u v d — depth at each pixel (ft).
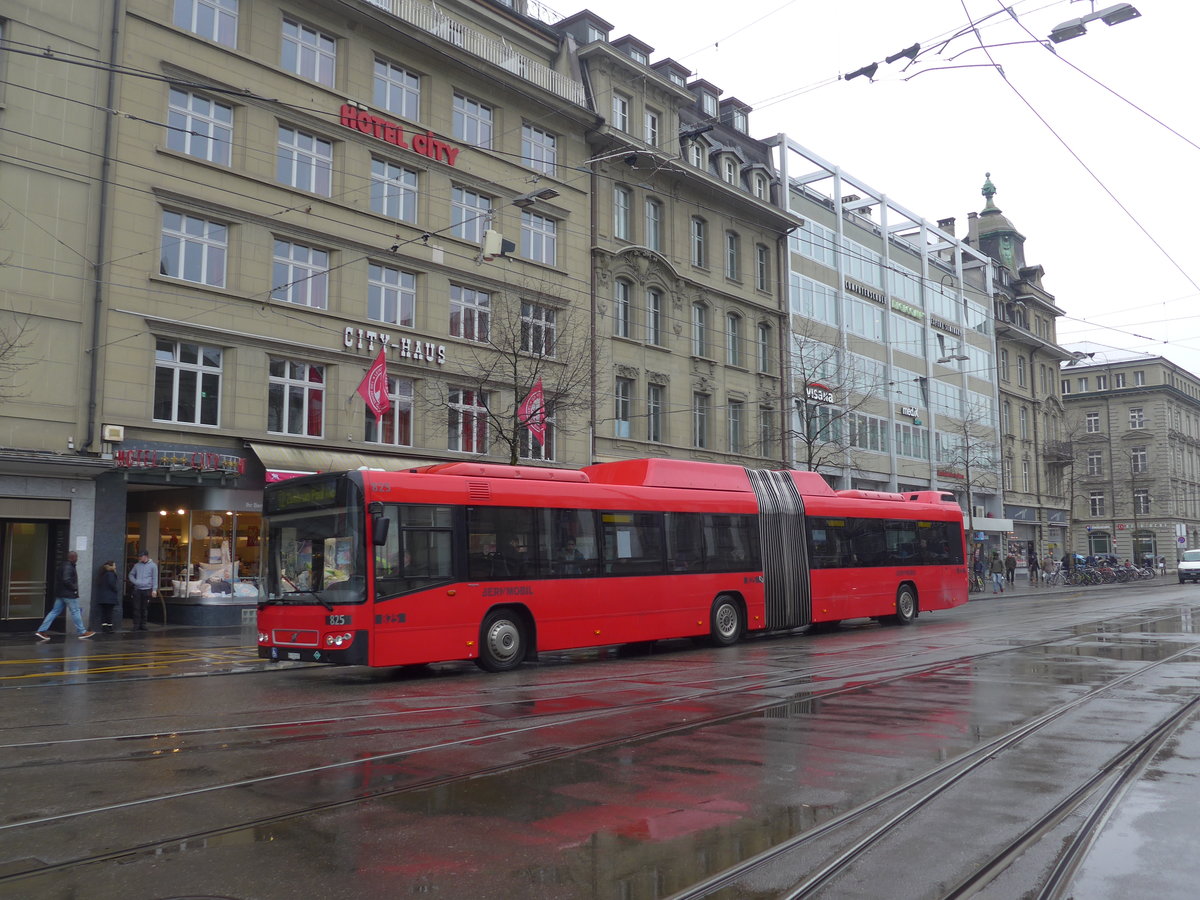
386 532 40.78
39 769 23.86
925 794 21.27
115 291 66.08
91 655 52.54
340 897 15.03
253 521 74.74
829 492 68.23
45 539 64.49
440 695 37.29
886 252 153.99
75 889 15.38
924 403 160.86
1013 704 33.73
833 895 15.19
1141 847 17.47
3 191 61.52
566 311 97.25
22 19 62.64
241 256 73.05
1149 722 30.25
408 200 85.30
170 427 68.64
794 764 24.30
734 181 122.31
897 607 71.51
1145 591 141.49
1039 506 198.59
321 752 25.94
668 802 20.63
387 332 82.02
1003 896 15.15
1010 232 210.59
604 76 103.65
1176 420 267.59
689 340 113.70
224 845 17.66
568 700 35.50
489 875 16.02
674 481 56.49
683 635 54.34
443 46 86.17
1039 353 207.41
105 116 66.08
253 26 74.79
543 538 47.91
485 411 89.56
